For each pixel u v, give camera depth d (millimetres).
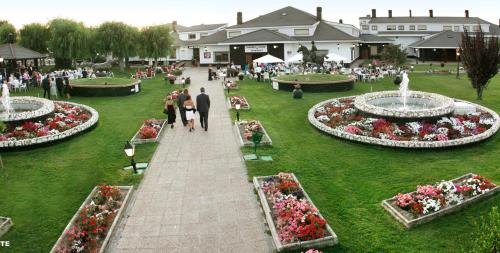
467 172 13242
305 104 25906
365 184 12594
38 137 16500
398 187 12242
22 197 11969
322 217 10117
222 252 9039
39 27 56281
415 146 15445
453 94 29328
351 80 32062
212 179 13156
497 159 14531
